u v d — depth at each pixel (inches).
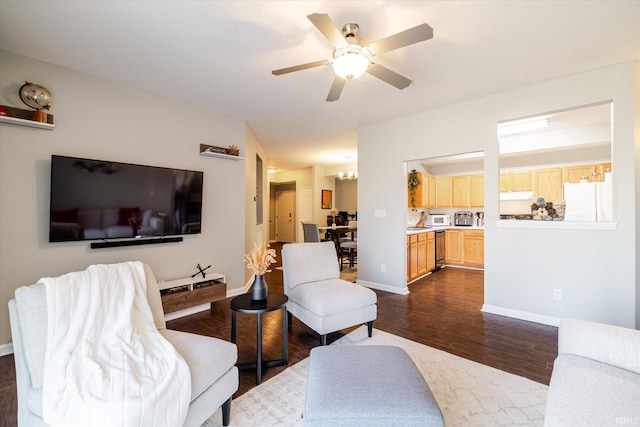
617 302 100.9
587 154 189.5
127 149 118.0
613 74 101.1
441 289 170.4
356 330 111.0
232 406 67.3
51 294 51.4
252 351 94.2
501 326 114.0
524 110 118.8
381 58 96.5
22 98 93.7
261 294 86.2
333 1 70.1
